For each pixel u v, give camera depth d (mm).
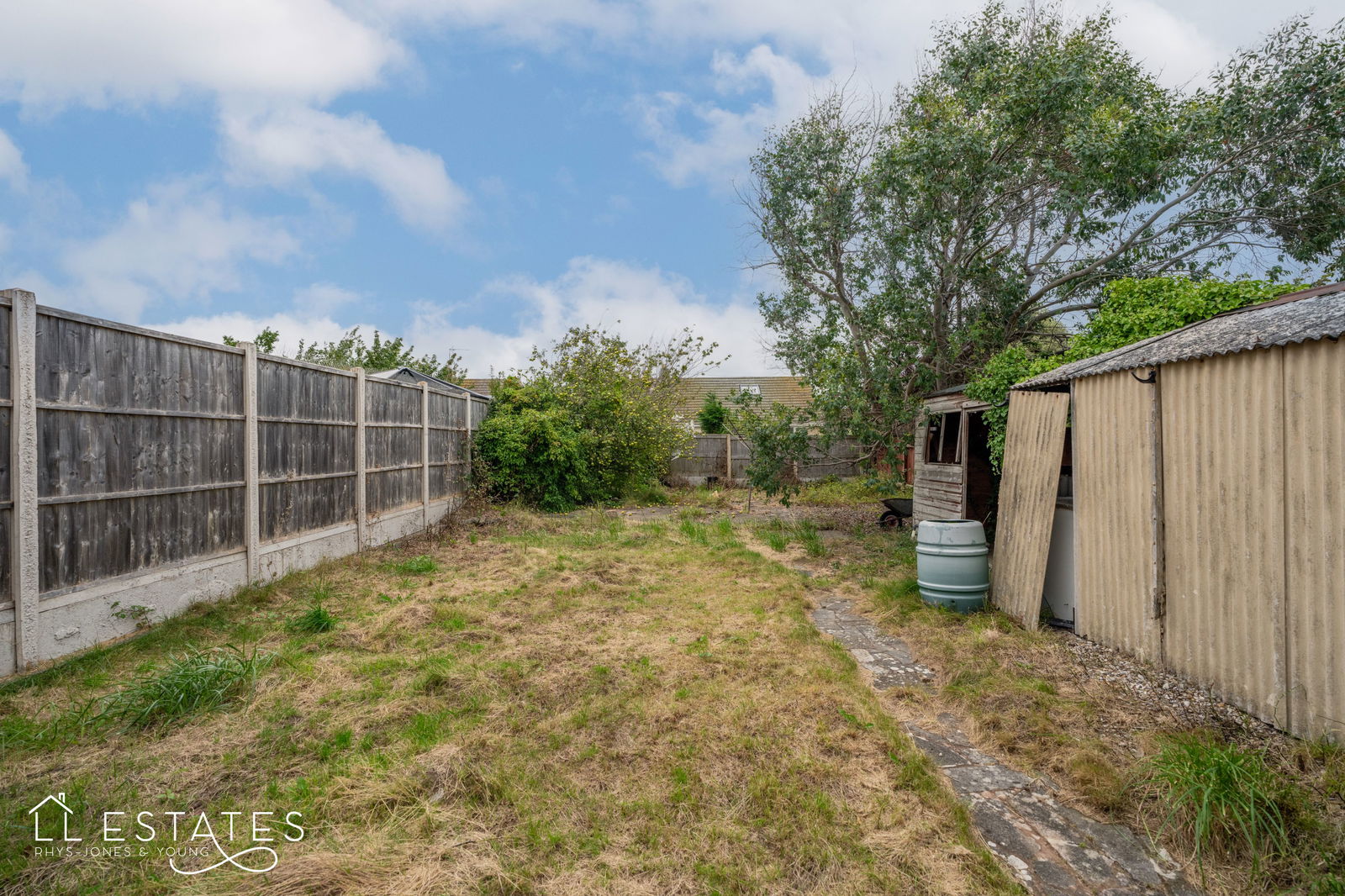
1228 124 12047
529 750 3389
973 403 9062
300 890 2324
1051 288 13477
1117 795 3059
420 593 6480
